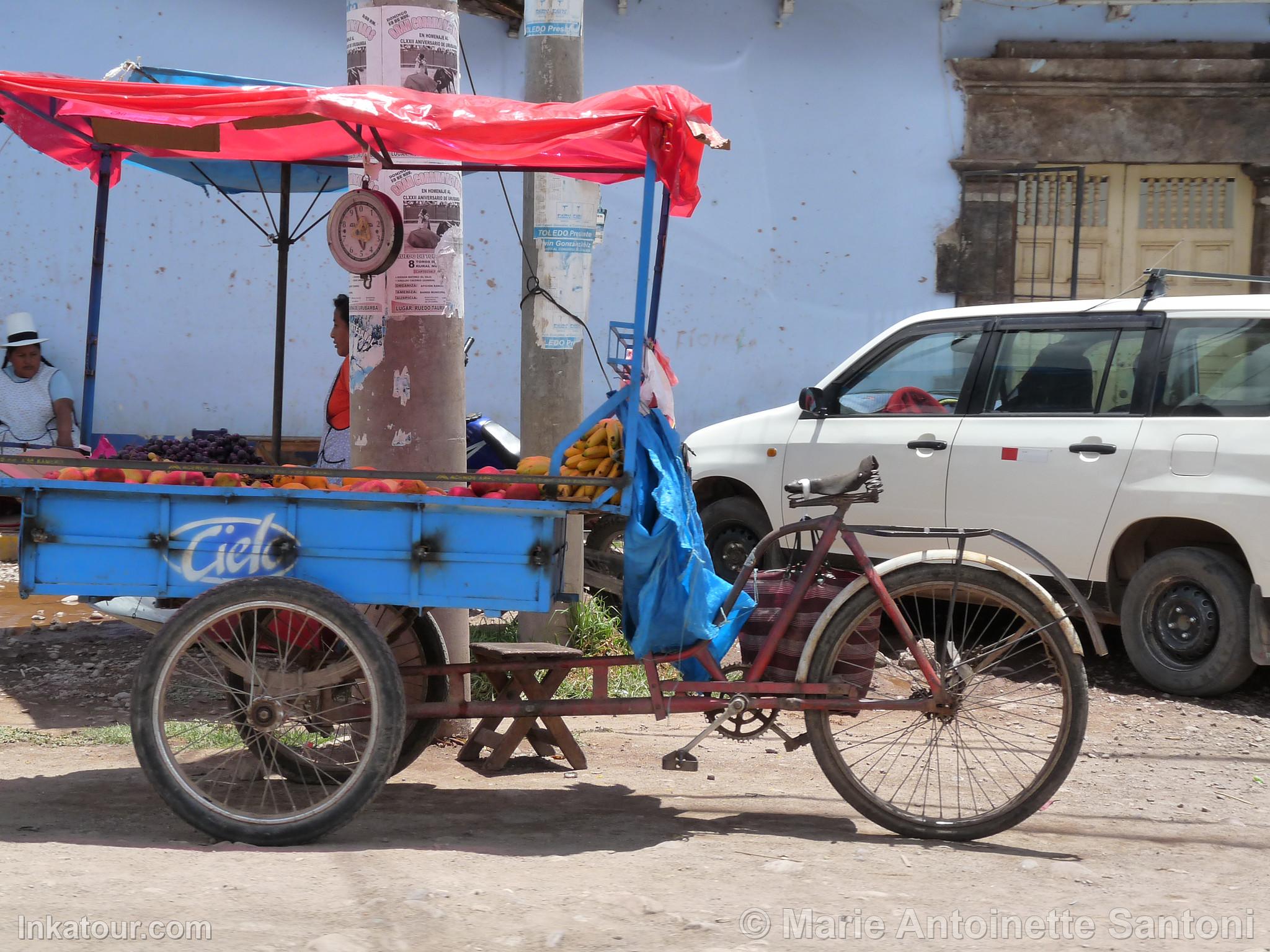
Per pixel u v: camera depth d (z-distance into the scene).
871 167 10.97
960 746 4.58
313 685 4.01
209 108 3.75
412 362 5.27
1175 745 5.45
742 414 10.99
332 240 4.45
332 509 3.87
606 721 5.81
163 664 3.72
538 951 2.86
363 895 3.19
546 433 6.89
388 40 5.19
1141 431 6.21
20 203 10.06
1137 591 6.30
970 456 6.67
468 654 5.37
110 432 10.32
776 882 3.47
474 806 4.40
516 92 10.68
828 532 4.20
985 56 10.96
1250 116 11.02
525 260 6.90
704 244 10.88
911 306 11.08
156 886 3.21
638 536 3.93
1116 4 10.82
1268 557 5.79
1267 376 5.98
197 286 10.30
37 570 3.84
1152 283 6.54
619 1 10.75
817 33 10.86
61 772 4.72
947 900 3.34
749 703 4.08
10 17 10.05
